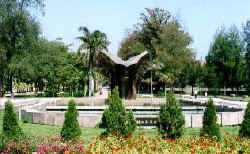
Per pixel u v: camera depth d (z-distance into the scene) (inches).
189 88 2682.1
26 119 658.2
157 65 1868.8
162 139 375.6
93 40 1701.5
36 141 362.3
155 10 2046.0
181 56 1930.4
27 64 1553.9
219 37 2049.7
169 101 414.0
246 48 2014.0
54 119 604.7
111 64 994.1
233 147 351.6
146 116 593.6
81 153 339.3
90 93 1769.2
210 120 413.4
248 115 433.1
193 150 338.0
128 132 410.6
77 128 393.4
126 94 993.5
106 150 338.6
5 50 1494.8
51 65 1856.5
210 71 2055.9
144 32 2075.5
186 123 590.6
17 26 1478.8
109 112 414.3
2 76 1654.8
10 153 339.3
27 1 1499.8
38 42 1606.8
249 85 2014.0
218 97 1797.5
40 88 2401.6
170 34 1927.9
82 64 1953.7
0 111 930.7
